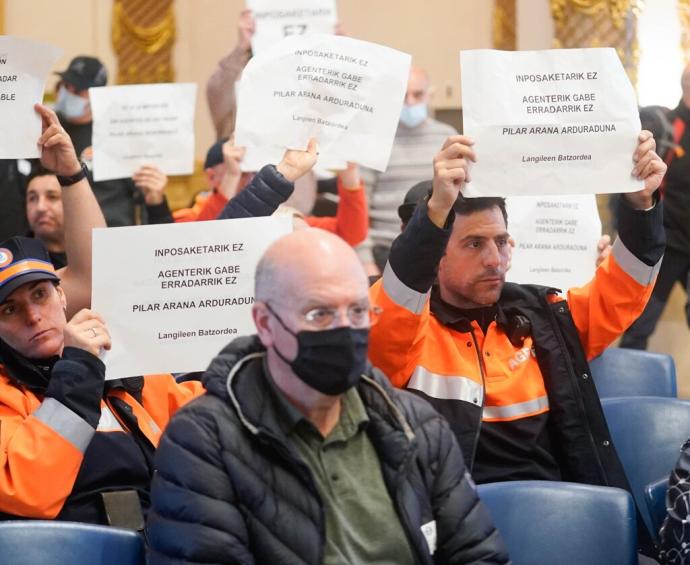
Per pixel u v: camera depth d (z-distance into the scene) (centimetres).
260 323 299
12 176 771
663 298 805
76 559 325
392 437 306
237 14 1080
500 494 375
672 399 453
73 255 438
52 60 402
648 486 390
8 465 358
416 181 884
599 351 461
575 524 370
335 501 300
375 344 408
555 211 538
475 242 430
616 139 385
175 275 386
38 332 388
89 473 385
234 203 446
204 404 298
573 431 435
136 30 1069
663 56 962
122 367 382
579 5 983
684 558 352
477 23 1091
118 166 702
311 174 739
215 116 867
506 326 445
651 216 433
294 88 435
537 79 386
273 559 289
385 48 437
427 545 303
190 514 288
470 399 426
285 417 303
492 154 384
